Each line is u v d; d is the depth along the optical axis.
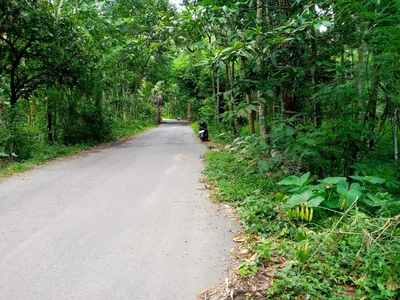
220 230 3.97
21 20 9.64
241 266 3.04
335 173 5.58
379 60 4.91
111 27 11.75
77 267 3.08
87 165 8.79
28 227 4.10
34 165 8.76
